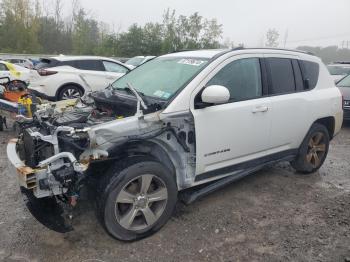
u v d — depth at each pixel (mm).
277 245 3641
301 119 4973
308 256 3477
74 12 44031
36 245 3523
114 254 3418
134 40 34844
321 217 4230
